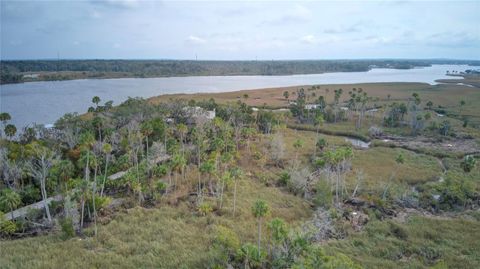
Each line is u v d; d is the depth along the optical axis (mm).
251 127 97562
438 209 56031
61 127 81625
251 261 36531
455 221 50781
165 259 37219
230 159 66062
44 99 161750
